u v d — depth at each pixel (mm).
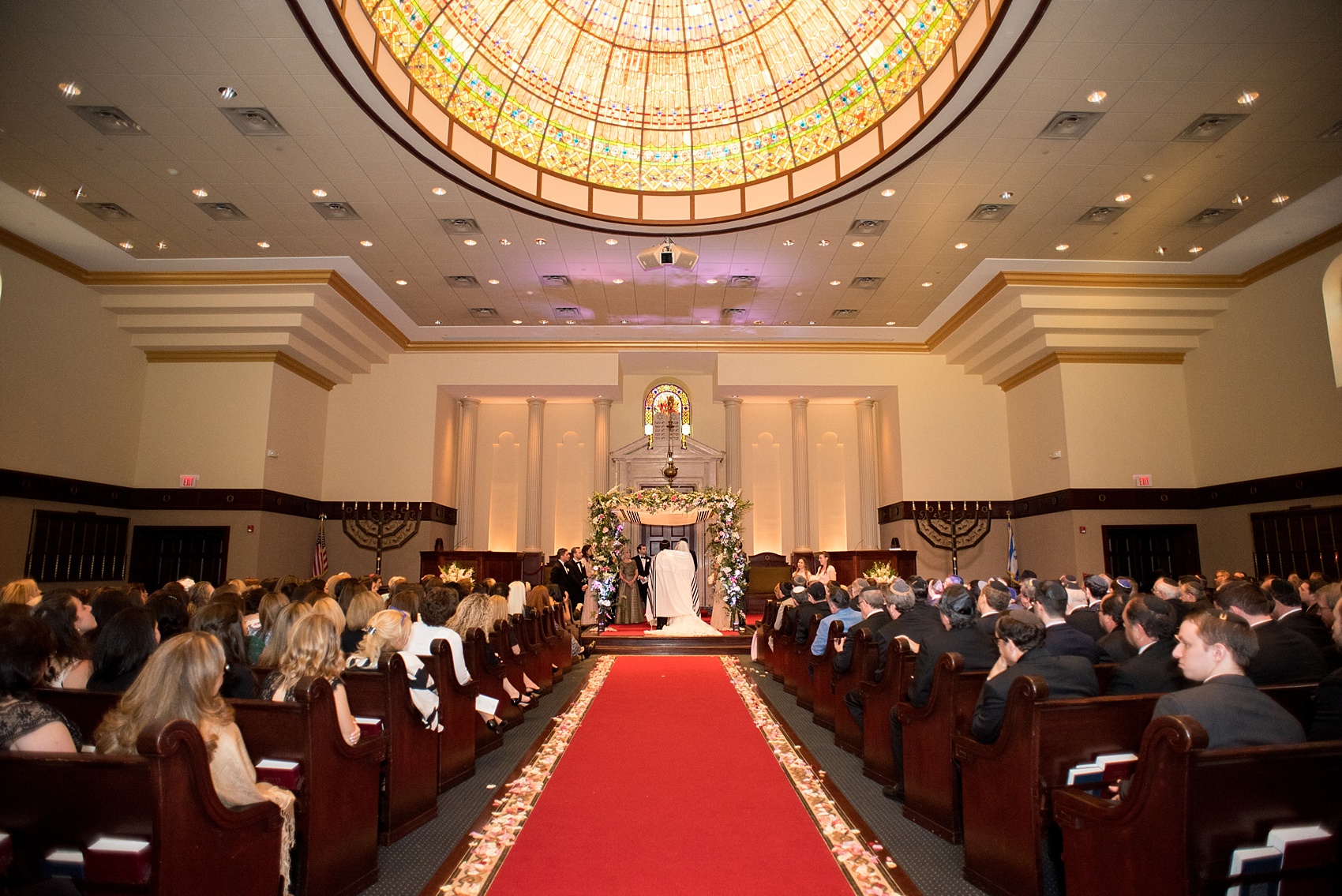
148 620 4078
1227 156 11453
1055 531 17297
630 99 13578
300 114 10391
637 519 16344
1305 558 13789
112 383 15570
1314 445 13828
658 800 5594
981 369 19594
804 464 21094
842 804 5551
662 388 22078
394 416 19641
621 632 15719
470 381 19938
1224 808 2814
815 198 12633
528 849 4688
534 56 12453
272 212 13086
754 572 20062
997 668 4531
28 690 3104
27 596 5977
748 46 12953
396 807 4895
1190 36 8953
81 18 8594
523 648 8977
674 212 13672
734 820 5188
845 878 4289
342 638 6012
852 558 18812
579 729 7883
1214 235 13977
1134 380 16969
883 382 20109
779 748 7109
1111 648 5613
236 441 16312
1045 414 17672
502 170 12312
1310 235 13891
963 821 4418
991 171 11883
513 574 19156
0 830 2820
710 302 17578
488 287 16625
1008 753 3994
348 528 18984
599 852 4648
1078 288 15711
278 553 16875
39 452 13672
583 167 13609
